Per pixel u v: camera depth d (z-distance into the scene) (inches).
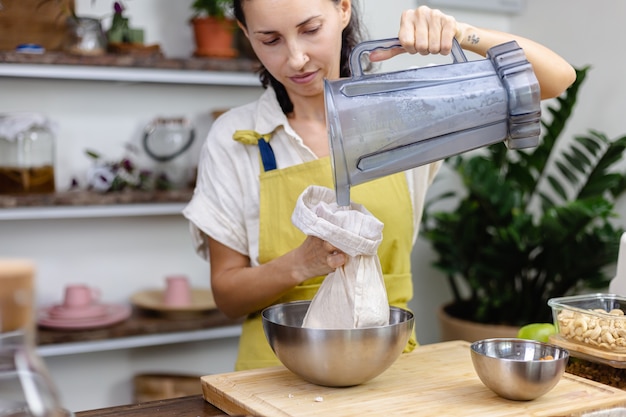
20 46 96.2
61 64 96.3
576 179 112.0
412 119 45.3
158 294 113.1
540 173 114.7
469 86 46.5
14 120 97.1
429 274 130.4
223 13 105.7
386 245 62.5
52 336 97.2
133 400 110.4
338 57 58.3
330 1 55.1
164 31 112.3
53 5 100.1
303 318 55.3
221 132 65.2
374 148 45.1
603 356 50.0
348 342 46.1
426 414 44.3
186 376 110.2
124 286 114.3
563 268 107.9
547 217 103.9
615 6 112.1
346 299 49.0
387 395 47.8
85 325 100.0
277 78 58.6
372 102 45.1
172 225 116.6
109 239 112.8
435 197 130.2
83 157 109.5
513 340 49.9
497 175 110.3
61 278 110.3
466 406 45.7
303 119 63.6
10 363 30.8
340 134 44.6
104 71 99.1
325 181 61.1
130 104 111.4
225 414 48.9
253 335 63.2
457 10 126.7
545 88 57.9
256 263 63.6
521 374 44.9
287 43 54.3
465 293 132.9
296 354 47.6
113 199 100.7
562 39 121.9
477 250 115.6
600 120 115.6
